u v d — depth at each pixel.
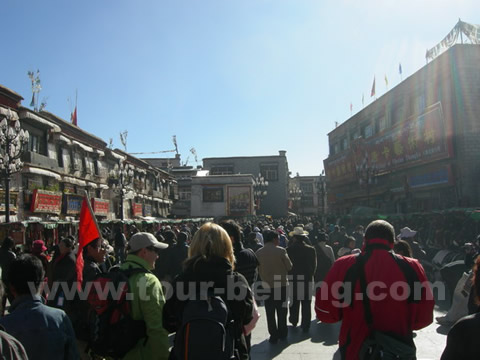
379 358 2.92
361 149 37.31
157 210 49.69
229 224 5.14
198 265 2.91
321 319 3.29
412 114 29.91
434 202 27.45
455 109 24.27
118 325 3.26
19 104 22.31
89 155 31.41
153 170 47.88
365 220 26.80
